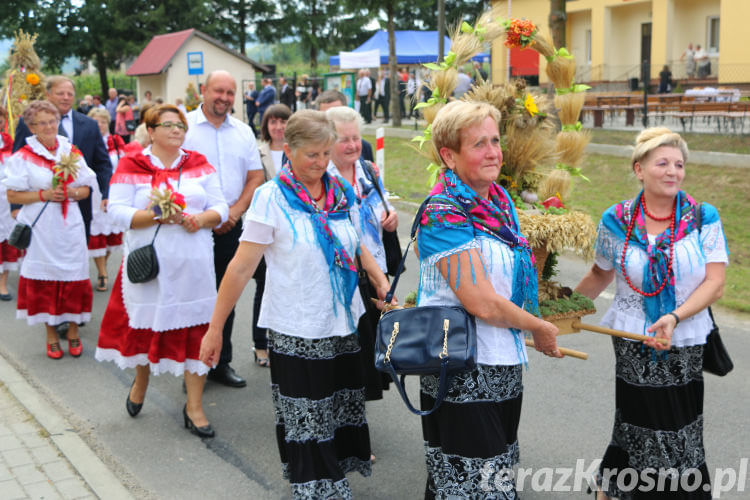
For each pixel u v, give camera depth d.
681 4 27.69
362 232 4.39
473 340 2.84
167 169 4.70
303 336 3.46
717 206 11.00
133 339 4.67
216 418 5.00
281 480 4.17
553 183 3.89
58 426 4.74
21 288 6.09
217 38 48.47
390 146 19.30
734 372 5.62
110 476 4.10
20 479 4.05
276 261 3.51
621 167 13.51
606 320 3.48
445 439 2.98
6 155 7.89
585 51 32.16
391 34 23.73
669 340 3.16
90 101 27.42
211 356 3.59
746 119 18.17
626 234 3.34
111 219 4.61
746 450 4.40
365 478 4.17
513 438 3.12
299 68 52.72
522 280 2.96
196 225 4.59
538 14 29.95
